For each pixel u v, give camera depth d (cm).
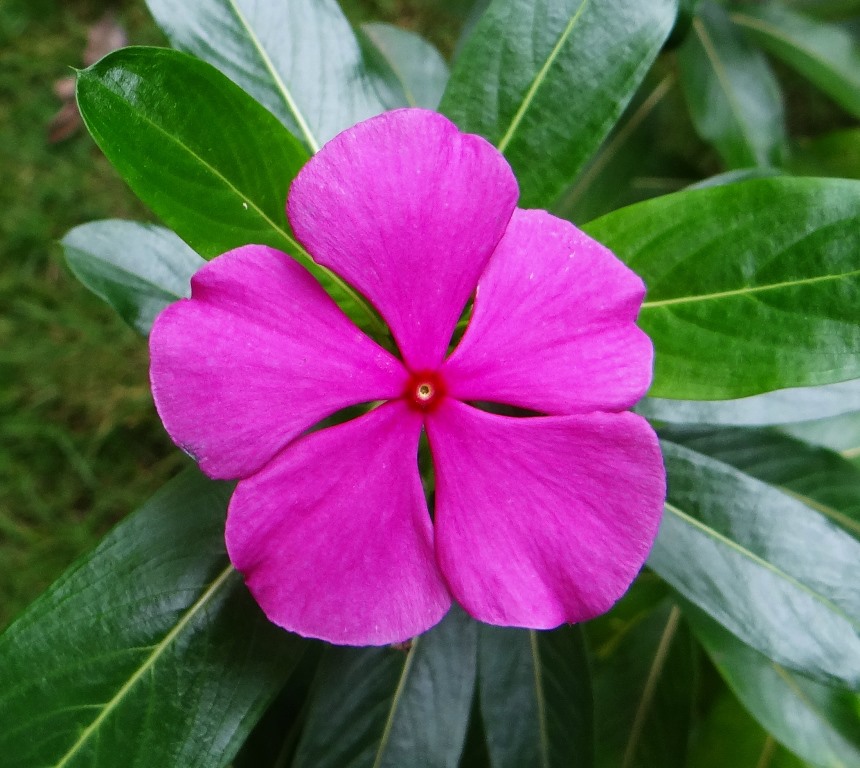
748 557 12
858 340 10
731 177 13
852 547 12
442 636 13
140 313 13
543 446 9
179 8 12
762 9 20
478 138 9
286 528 9
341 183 8
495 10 11
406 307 9
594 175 19
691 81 19
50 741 10
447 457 9
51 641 11
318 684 13
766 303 10
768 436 13
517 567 9
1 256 26
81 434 26
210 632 11
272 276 9
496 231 9
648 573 17
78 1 27
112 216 27
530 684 13
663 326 11
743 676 14
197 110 10
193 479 12
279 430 9
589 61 11
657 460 9
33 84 27
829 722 14
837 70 19
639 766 15
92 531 25
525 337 9
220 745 11
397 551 9
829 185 10
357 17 27
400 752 12
